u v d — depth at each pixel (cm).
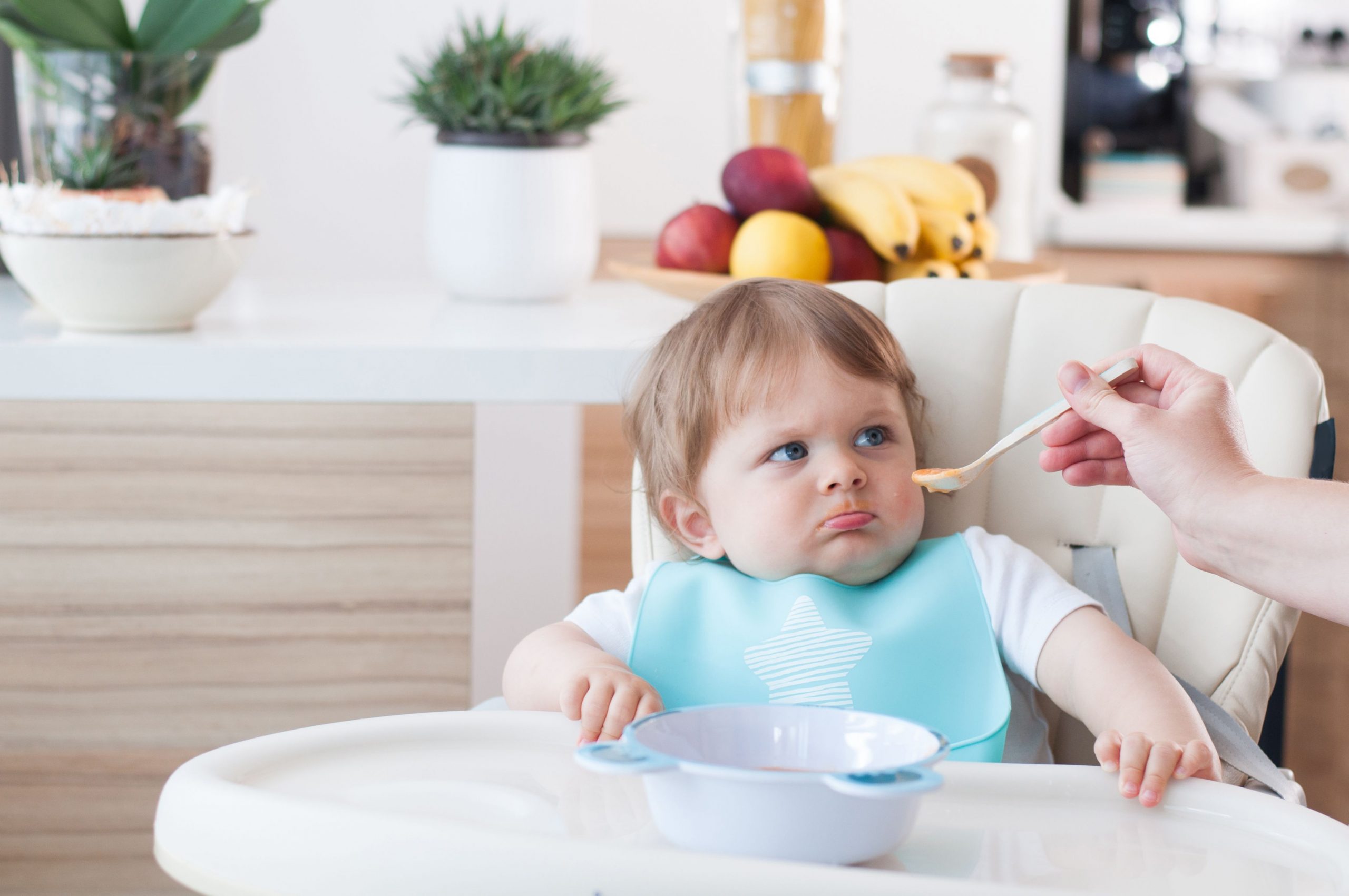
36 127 125
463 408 111
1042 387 97
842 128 163
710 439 95
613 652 95
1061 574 95
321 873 51
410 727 68
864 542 91
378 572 112
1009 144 169
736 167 131
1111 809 62
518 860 49
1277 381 88
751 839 50
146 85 125
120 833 112
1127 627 91
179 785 57
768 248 124
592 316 132
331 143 169
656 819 53
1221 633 87
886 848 52
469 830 50
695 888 47
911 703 87
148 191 123
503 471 173
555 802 60
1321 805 191
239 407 109
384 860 50
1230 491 62
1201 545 64
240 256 118
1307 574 59
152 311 114
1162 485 64
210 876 53
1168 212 266
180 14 128
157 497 109
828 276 127
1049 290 99
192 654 111
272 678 112
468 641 113
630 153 254
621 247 253
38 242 108
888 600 92
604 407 239
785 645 90
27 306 136
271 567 111
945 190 134
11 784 111
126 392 108
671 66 251
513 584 176
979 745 84
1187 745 67
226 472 110
